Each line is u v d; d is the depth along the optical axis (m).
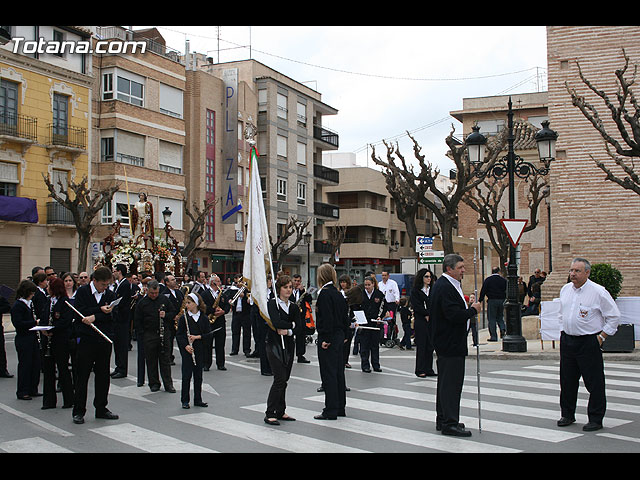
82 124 33.59
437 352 7.55
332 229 55.75
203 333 9.58
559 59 19.36
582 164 18.97
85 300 8.66
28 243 30.67
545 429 7.70
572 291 7.93
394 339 17.88
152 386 11.02
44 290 11.19
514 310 15.16
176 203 38.81
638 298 15.22
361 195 60.47
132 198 35.53
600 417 7.66
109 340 8.66
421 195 22.08
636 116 14.38
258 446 7.05
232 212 42.16
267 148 47.97
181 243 39.03
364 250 58.22
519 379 11.61
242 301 15.97
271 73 50.62
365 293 13.06
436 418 8.09
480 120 51.31
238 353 16.64
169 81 38.78
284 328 8.21
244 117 44.81
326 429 7.83
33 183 31.08
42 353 9.41
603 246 18.62
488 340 18.14
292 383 11.60
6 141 29.84
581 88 19.06
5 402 9.98
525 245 38.44
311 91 55.91
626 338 14.37
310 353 16.58
